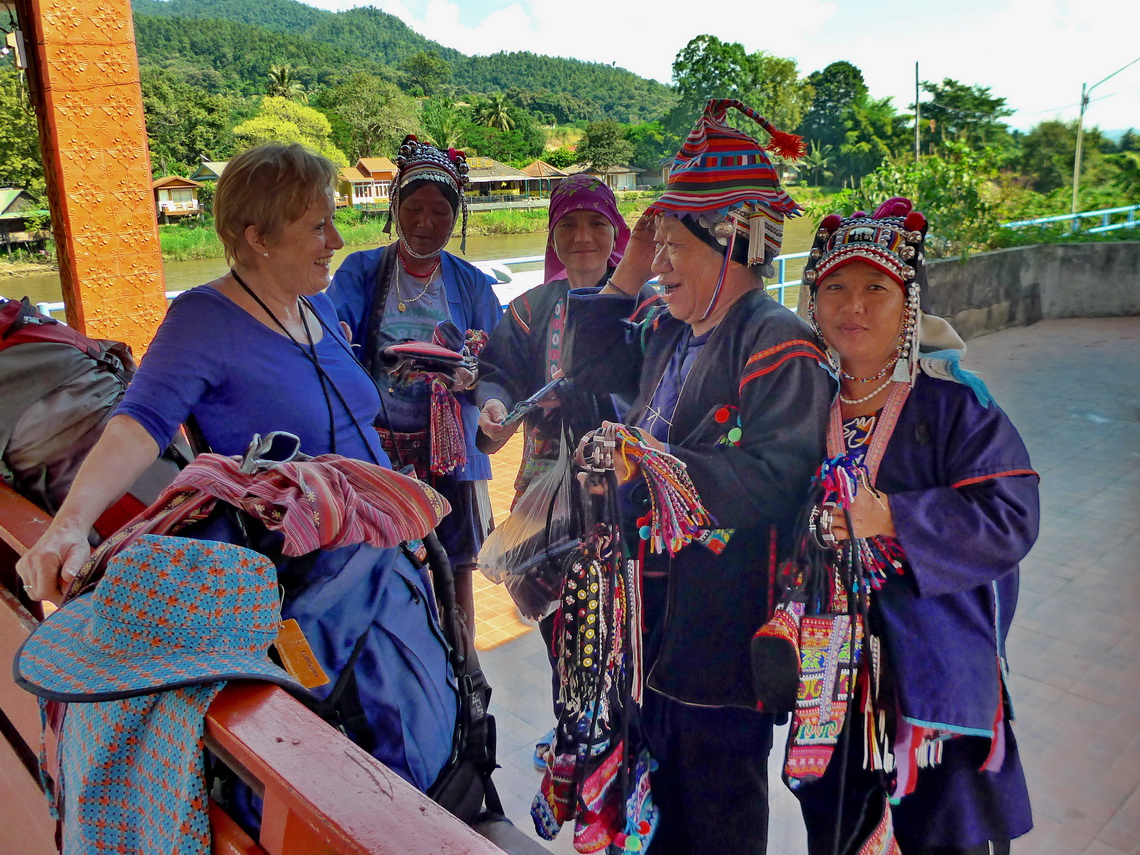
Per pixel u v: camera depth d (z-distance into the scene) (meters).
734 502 1.65
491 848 0.89
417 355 2.43
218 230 1.70
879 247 1.48
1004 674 1.68
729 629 1.75
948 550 1.51
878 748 1.64
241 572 1.33
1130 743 2.31
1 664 2.08
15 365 2.14
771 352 1.61
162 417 1.58
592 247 2.12
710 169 1.64
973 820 1.64
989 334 5.71
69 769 1.33
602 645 1.86
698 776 1.85
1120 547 3.38
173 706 1.23
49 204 4.26
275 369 1.71
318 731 1.13
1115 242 5.82
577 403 2.05
